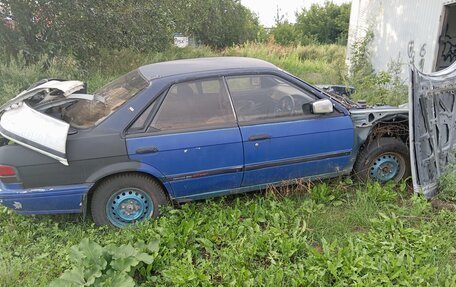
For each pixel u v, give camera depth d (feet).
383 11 33.06
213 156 12.77
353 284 9.95
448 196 14.15
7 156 11.65
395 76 28.91
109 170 12.07
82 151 11.77
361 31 36.52
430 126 14.20
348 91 19.90
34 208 12.10
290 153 13.57
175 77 12.73
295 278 10.30
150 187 12.76
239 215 13.19
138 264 10.70
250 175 13.47
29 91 12.82
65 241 12.50
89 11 34.45
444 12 26.32
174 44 49.37
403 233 12.16
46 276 10.94
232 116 12.98
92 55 36.70
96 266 10.04
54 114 12.92
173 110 12.53
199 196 13.42
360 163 15.02
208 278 10.30
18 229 13.01
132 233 12.28
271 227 12.42
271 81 13.57
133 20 37.22
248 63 14.03
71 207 12.34
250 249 11.30
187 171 12.72
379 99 24.30
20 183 11.75
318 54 65.41
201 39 83.82
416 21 28.99
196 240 12.16
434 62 27.37
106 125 12.08
